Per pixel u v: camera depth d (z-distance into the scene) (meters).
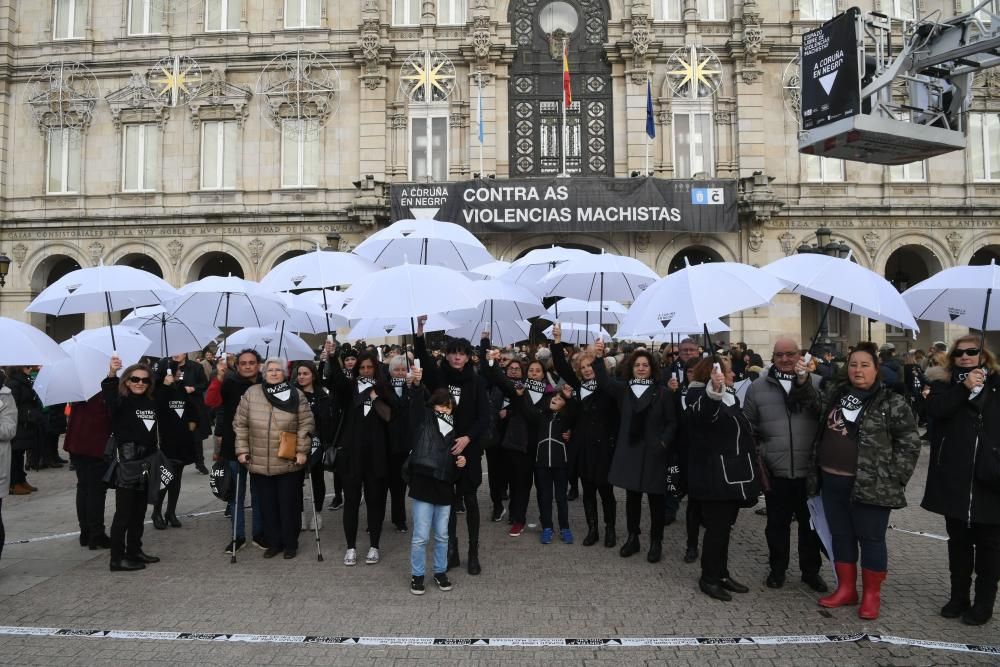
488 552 8.22
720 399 6.48
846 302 7.05
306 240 26.11
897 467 5.89
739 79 25.97
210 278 8.83
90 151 26.88
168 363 9.37
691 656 5.32
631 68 26.25
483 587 6.93
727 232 25.22
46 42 27.08
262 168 26.48
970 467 5.78
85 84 27.03
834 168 26.44
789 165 26.23
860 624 5.93
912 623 5.95
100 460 8.38
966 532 6.00
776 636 5.69
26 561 7.89
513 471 9.01
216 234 26.27
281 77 26.59
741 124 25.84
